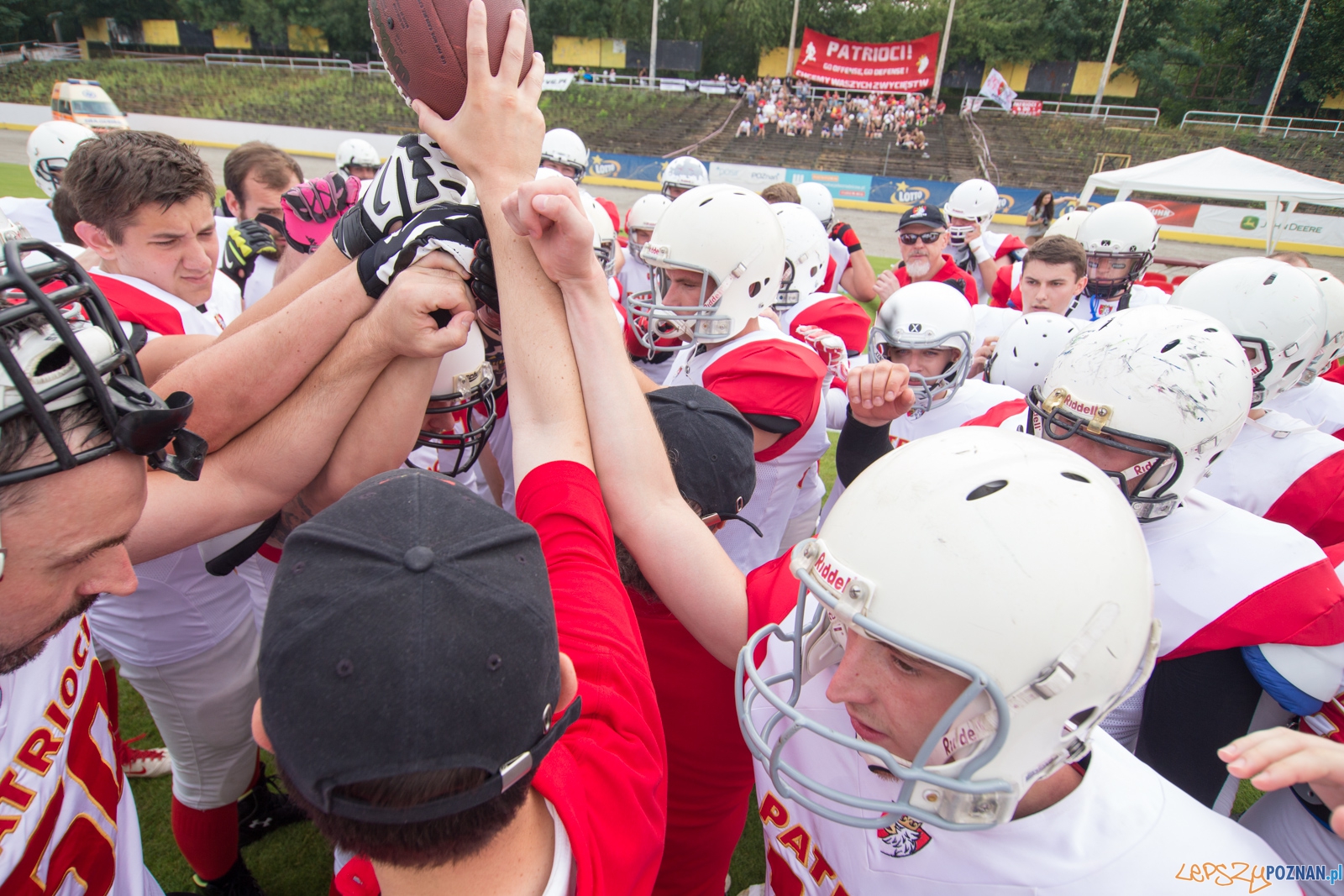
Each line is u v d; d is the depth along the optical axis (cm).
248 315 141
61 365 74
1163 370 148
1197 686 154
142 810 231
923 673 87
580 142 572
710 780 144
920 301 263
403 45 112
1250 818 165
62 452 73
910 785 89
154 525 110
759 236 230
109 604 171
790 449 232
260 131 2244
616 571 106
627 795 84
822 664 111
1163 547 162
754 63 3897
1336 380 340
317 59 3222
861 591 87
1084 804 97
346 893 88
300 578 65
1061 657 81
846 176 2055
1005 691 82
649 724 96
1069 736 89
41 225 476
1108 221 390
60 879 112
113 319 81
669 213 236
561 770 82
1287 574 146
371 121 2608
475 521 71
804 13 3794
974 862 98
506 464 234
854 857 110
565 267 112
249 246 394
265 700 63
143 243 220
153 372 160
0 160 1672
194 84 2883
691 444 148
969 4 3512
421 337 108
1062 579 82
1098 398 154
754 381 217
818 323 356
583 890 76
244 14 3609
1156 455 151
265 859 218
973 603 82
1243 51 3219
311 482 134
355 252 130
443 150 122
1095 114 2862
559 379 114
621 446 117
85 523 79
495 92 109
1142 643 88
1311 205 1744
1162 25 3306
